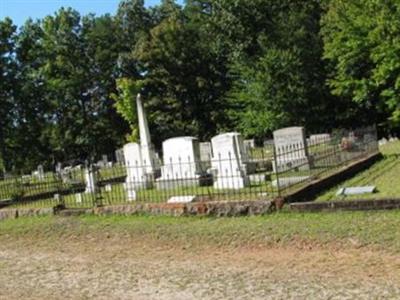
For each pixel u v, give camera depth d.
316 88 49.31
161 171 23.62
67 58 68.88
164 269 11.22
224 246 12.42
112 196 20.23
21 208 19.36
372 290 8.63
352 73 40.72
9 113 49.75
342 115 49.09
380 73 36.94
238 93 54.44
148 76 66.44
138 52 65.12
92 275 11.41
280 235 12.41
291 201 14.79
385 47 36.25
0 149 49.88
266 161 25.88
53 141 64.75
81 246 14.23
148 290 9.94
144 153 25.16
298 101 49.62
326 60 48.66
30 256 13.91
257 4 52.69
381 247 10.74
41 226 17.00
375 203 13.26
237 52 53.97
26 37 51.81
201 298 9.19
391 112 42.22
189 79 63.75
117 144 69.81
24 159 52.88
